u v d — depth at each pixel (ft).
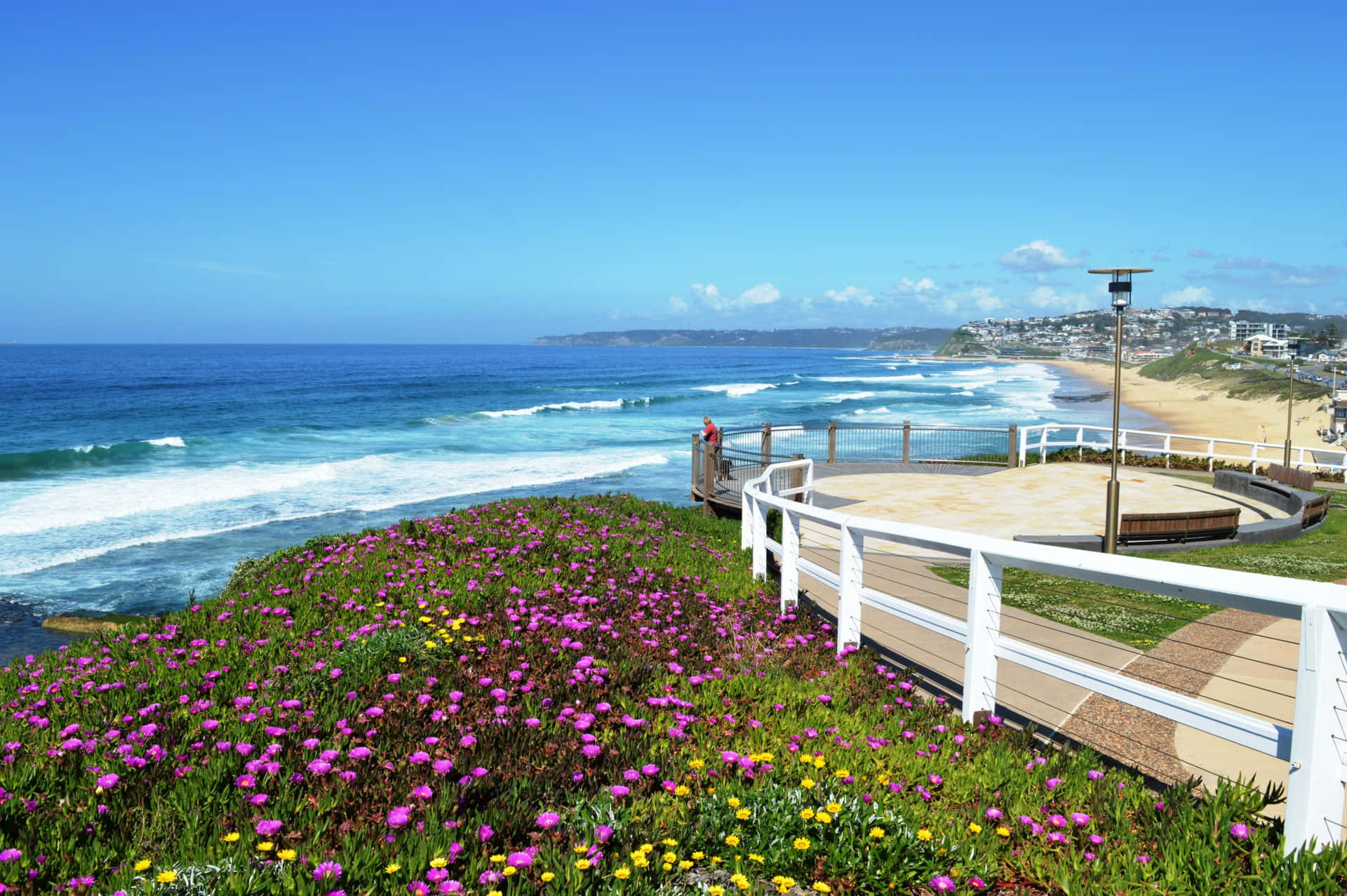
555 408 241.55
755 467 71.00
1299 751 10.88
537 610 23.73
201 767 13.32
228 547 70.79
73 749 14.02
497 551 31.60
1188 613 30.09
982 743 16.10
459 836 11.36
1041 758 15.47
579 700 16.94
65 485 100.68
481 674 18.39
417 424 193.36
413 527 35.53
